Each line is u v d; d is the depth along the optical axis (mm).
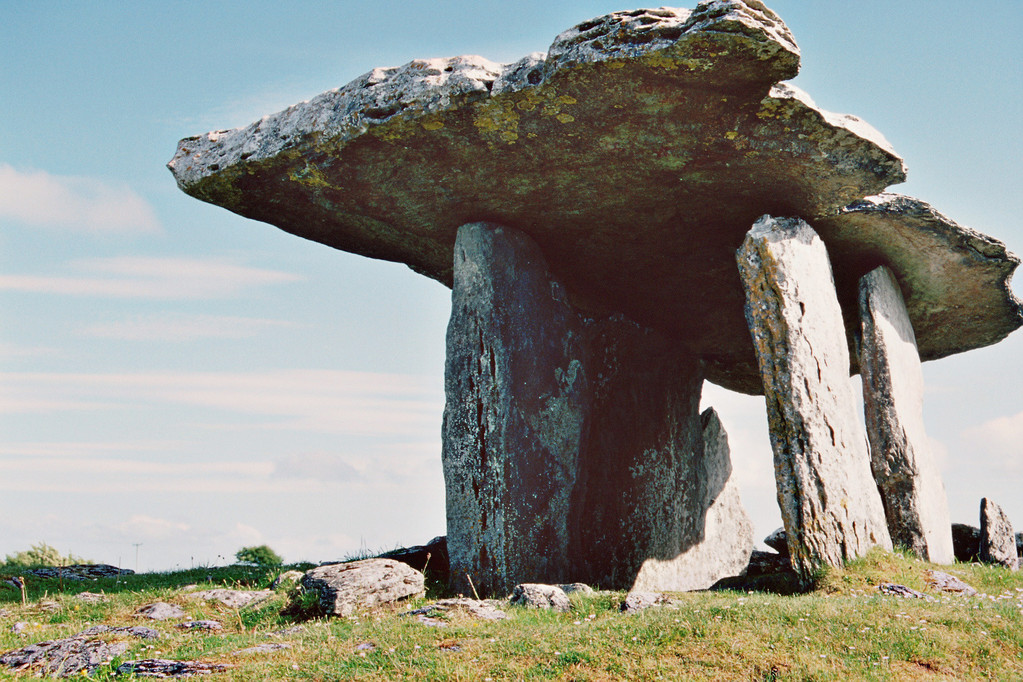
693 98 12523
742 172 14250
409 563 16266
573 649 9133
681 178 14555
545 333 16094
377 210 15898
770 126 13094
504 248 16047
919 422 16750
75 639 10250
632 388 18891
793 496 13648
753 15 11453
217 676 8781
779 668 8695
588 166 14320
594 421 17891
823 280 14891
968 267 17125
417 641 9586
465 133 13516
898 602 10773
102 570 18875
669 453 19344
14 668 9469
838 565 13422
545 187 15023
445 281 18766
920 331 19625
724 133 13211
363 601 11852
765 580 14719
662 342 19828
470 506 14992
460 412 15398
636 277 18094
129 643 10297
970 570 14664
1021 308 18969
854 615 10023
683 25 11555
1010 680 8578
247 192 15297
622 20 11844
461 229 16172
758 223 14711
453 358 15672
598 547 17328
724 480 20766
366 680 8578
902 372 16562
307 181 14867
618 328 18781
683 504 19391
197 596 12906
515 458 15086
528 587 11750
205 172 14867
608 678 8555
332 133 13711
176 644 10320
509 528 14758
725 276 17797
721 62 11812
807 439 13750
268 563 19500
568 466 15742
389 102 13289
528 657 9047
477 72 12891
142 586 15195
